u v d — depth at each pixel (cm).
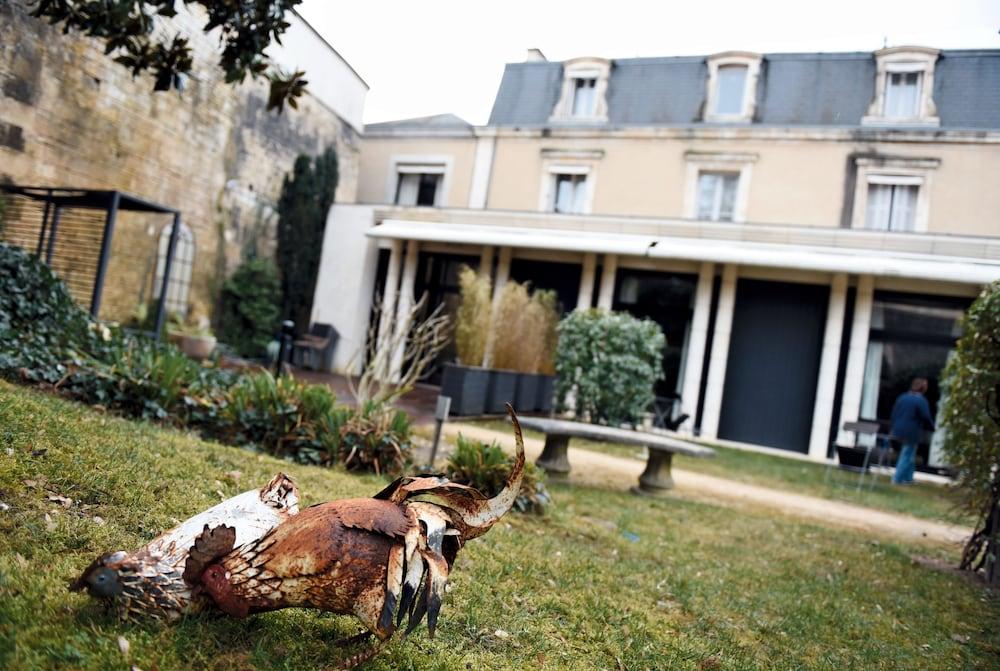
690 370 1528
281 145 1772
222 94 1551
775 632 373
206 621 213
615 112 1944
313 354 1777
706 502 772
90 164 1221
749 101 1817
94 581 201
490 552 396
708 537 588
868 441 1403
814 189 1670
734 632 362
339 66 1964
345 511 200
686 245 1529
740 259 1437
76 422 434
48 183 1138
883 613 440
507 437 1004
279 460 531
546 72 2070
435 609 189
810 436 1479
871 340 1457
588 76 1998
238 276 1656
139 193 1344
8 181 1064
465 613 294
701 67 1897
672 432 1519
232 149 1605
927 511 923
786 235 1502
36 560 236
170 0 477
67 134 1167
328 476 506
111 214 894
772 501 859
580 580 385
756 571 497
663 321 1623
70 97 1166
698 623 363
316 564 193
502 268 1733
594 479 811
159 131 1380
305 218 1838
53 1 491
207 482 382
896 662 354
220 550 201
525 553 412
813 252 1466
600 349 1133
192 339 1248
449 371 1159
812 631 385
